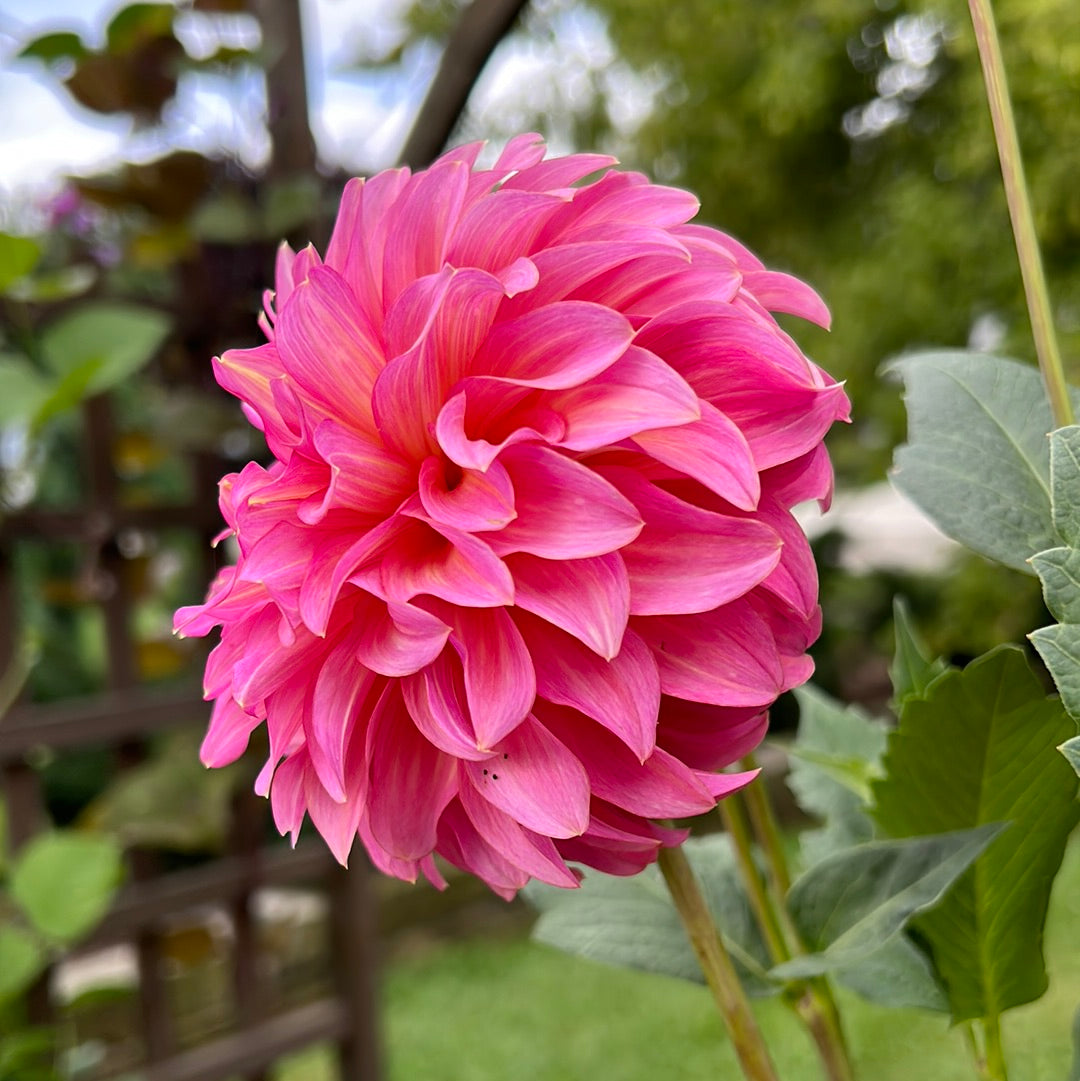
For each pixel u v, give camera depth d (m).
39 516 1.37
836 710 0.48
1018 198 0.29
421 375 0.29
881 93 3.55
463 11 1.41
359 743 0.31
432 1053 2.35
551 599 0.28
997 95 0.30
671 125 3.84
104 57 1.34
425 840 0.30
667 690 0.28
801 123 3.64
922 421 0.35
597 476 0.27
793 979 0.33
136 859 1.46
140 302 1.46
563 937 0.38
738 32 3.65
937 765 0.33
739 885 0.40
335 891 1.61
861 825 0.44
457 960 2.82
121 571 1.45
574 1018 2.43
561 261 0.29
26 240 1.16
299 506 0.30
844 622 3.40
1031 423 0.35
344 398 0.31
